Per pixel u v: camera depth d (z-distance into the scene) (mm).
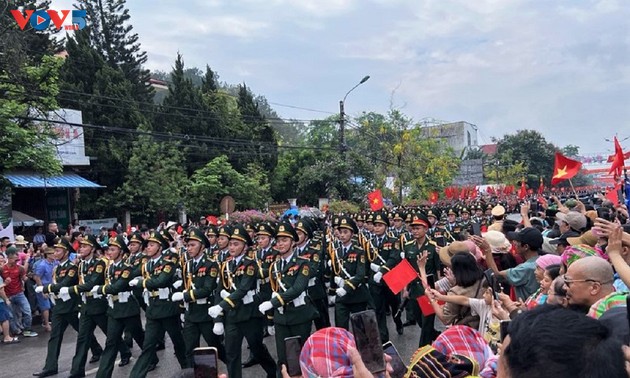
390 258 8680
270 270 6828
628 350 1587
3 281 10625
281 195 36469
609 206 11234
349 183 32938
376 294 8594
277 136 42875
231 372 6719
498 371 1604
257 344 6914
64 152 22688
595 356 1408
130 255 8039
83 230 18547
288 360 2695
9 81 16578
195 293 7102
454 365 2641
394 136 35656
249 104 38594
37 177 21234
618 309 2582
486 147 76375
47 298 11648
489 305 4051
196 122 33469
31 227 22812
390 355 2715
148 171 27062
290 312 6410
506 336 1582
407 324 10086
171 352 9281
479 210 16828
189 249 7363
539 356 1410
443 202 30219
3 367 8945
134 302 7801
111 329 7621
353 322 2428
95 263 8000
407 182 34531
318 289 8336
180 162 30094
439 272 8469
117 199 26344
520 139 63406
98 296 7969
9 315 10602
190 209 28438
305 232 7633
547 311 1522
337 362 2451
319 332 2598
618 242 3504
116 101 28562
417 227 8648
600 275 3232
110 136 28000
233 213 21062
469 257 4547
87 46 29172
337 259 7914
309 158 37000
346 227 7918
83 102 27141
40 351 9898
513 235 5824
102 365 7523
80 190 26203
